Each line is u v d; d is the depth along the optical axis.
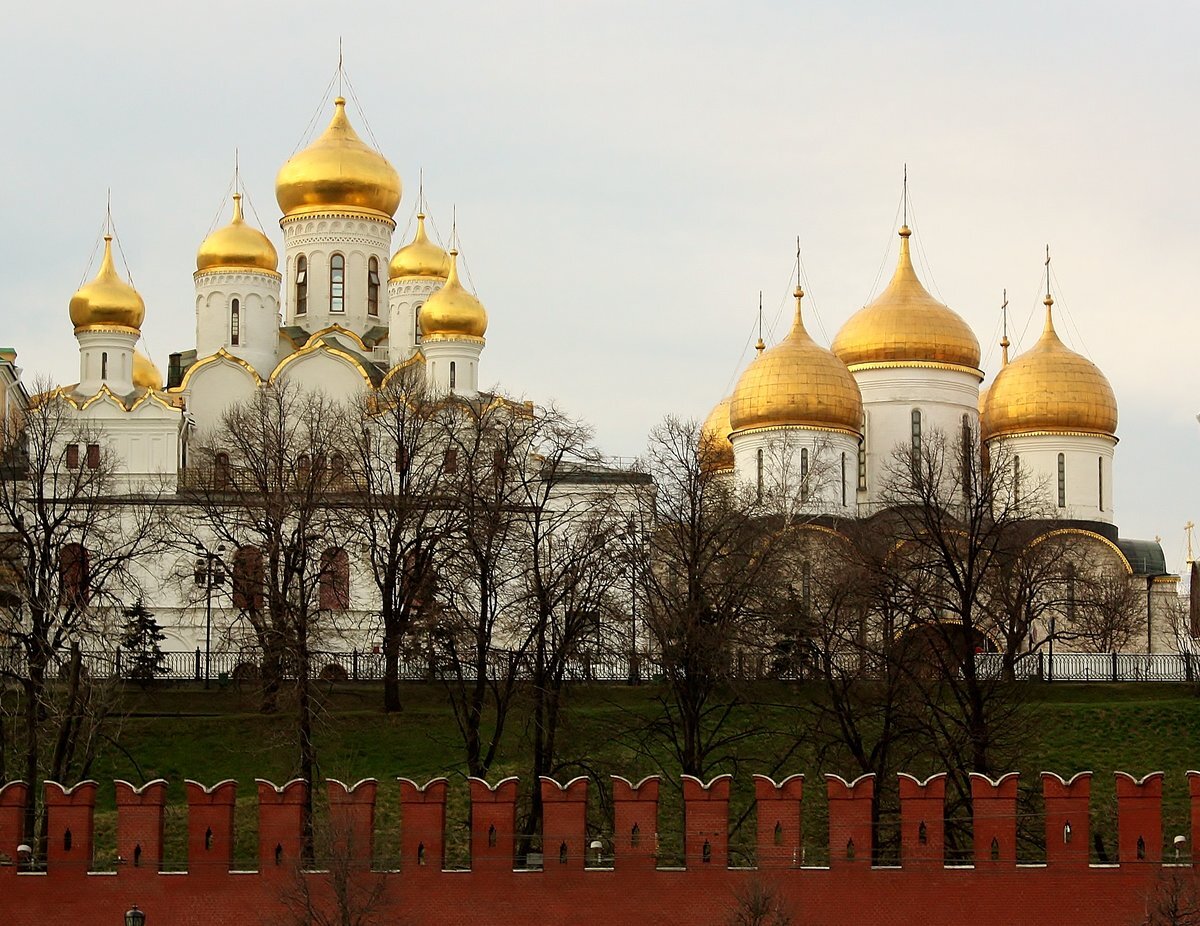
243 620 115.88
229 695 107.00
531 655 91.50
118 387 138.88
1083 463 136.50
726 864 65.00
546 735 87.75
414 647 94.75
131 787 64.88
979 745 81.06
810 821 82.44
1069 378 136.62
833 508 130.25
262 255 142.38
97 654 93.88
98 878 64.44
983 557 105.06
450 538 100.62
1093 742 101.00
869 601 93.69
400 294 145.50
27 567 98.81
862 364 137.00
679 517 93.12
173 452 133.88
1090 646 125.56
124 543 113.25
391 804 90.94
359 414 120.56
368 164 147.50
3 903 64.19
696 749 86.00
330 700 105.00
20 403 136.62
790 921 63.62
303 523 97.44
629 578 94.38
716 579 93.25
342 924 61.50
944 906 65.19
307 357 138.25
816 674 94.00
